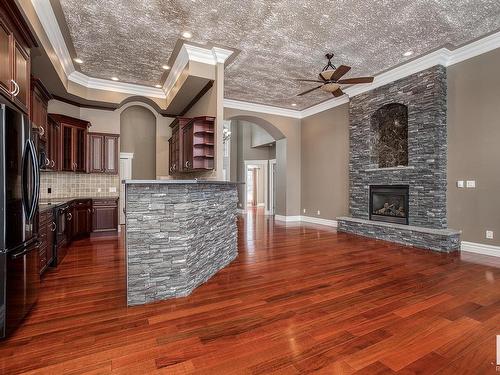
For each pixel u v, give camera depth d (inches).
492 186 158.9
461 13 134.5
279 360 65.5
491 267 137.4
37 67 155.1
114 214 227.6
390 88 209.9
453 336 75.7
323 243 195.6
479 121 165.0
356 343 72.5
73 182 225.8
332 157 277.4
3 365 63.6
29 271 90.3
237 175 427.2
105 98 225.0
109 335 76.4
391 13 134.0
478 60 165.5
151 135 274.4
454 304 95.7
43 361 65.1
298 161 319.6
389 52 174.6
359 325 81.7
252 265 142.9
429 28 147.5
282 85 231.5
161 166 269.7
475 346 71.0
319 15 135.6
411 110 193.9
